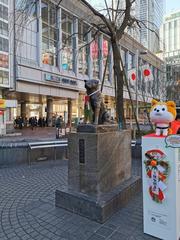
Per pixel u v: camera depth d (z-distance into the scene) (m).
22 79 26.83
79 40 34.88
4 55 25.05
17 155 9.16
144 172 3.83
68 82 33.28
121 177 5.41
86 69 37.22
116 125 5.41
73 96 35.56
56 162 9.71
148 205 3.80
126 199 5.11
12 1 24.38
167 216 3.60
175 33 44.06
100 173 4.62
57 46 31.84
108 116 5.34
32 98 36.28
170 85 40.72
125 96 38.16
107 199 4.47
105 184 4.78
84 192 4.73
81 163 4.79
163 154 3.59
